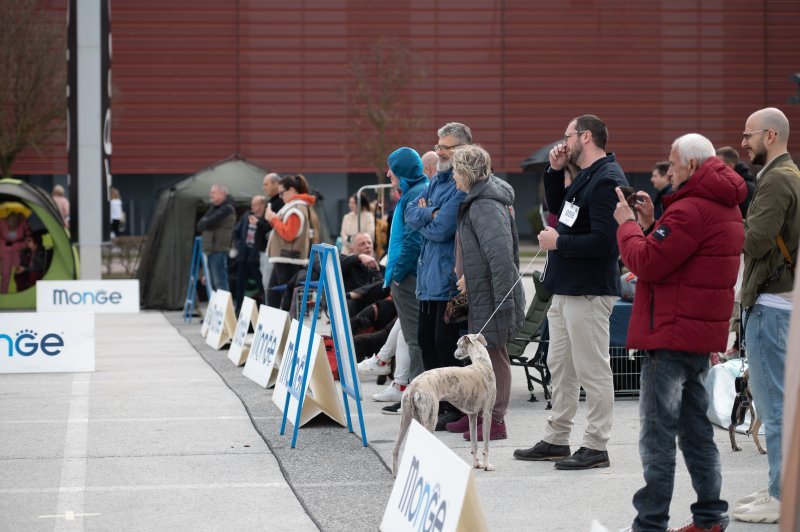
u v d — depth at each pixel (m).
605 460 9.82
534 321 13.65
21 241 28.31
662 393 7.32
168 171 56.16
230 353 17.88
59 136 49.94
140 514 8.35
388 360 14.95
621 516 8.23
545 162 26.95
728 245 7.21
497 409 11.04
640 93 57.19
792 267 8.07
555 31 56.97
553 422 10.09
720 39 57.06
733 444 10.68
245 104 56.34
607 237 9.22
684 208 7.15
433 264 11.30
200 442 11.06
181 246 27.52
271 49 56.34
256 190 28.34
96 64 27.11
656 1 56.88
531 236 59.38
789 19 57.19
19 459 10.29
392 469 9.50
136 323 24.33
